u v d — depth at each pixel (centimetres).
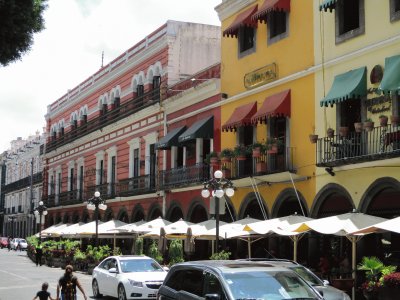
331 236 2052
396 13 1766
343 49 1986
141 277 1864
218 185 1947
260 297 912
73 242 3922
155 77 3491
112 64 4162
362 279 1723
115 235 3394
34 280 2814
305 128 2145
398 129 1684
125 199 3712
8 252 6216
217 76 2795
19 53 1180
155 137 3378
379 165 1734
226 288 921
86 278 2902
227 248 2584
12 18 1102
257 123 2427
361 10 1911
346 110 1969
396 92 1725
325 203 2066
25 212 7275
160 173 3225
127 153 3794
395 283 1328
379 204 1817
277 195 2283
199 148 2884
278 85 2319
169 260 2561
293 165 2192
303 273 1361
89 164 4531
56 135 5566
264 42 2434
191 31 3366
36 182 6662
